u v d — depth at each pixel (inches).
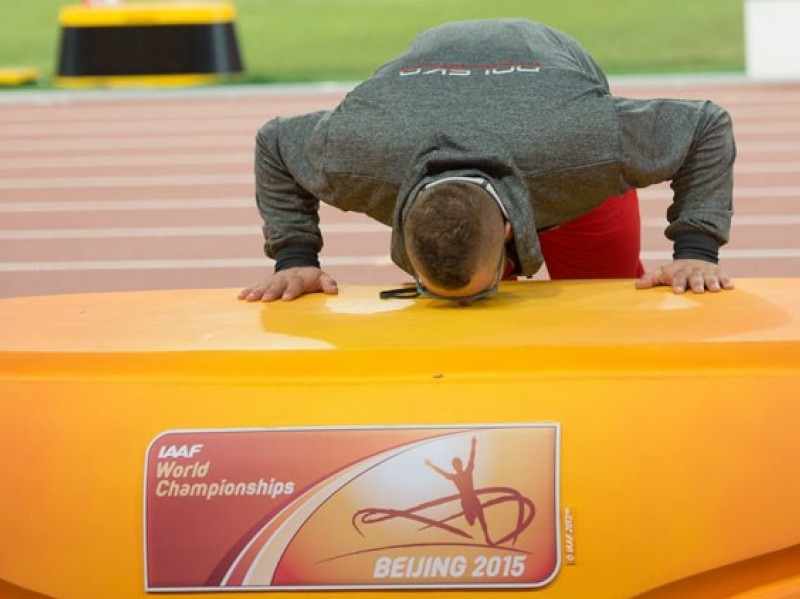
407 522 122.8
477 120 144.1
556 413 125.0
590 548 121.3
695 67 660.1
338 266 290.0
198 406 128.2
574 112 144.7
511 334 132.6
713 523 121.4
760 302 146.5
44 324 147.6
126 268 293.9
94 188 394.6
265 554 123.5
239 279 280.8
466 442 124.1
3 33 821.2
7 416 130.8
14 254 310.8
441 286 141.0
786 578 123.5
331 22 819.4
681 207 161.3
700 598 123.4
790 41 631.2
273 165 161.8
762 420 124.3
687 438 123.5
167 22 658.8
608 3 820.0
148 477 125.9
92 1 677.3
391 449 124.5
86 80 663.8
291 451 125.4
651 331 132.3
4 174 422.3
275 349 129.5
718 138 156.6
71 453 128.0
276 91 627.8
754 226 316.8
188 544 124.3
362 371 128.5
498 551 121.6
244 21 837.8
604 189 148.0
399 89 149.6
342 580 122.6
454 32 160.1
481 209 136.9
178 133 505.4
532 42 156.6
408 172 142.3
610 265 185.2
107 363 131.3
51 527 126.7
